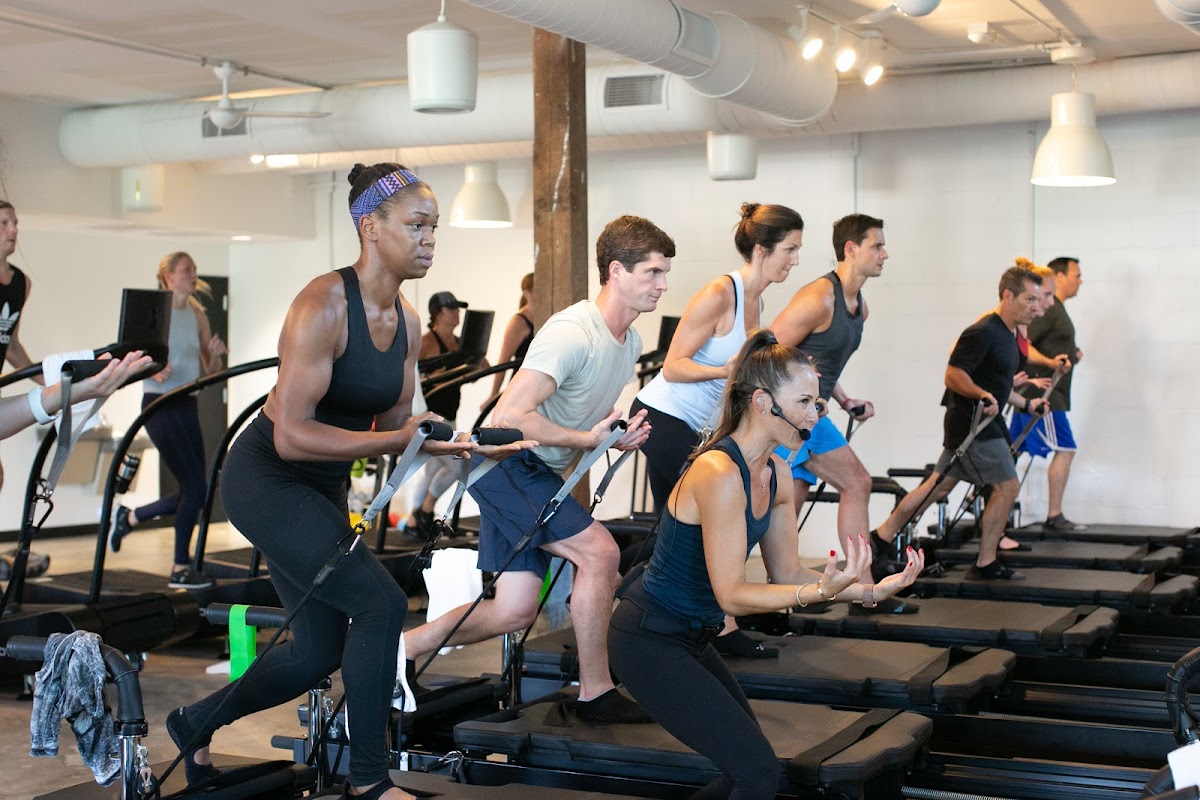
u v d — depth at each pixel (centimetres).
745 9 659
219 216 1016
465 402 1046
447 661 577
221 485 296
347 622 306
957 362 580
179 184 981
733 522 279
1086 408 844
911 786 357
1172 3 494
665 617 291
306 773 336
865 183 898
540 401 357
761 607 272
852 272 474
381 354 293
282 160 966
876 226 471
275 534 285
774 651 429
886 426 898
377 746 287
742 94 626
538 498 363
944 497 652
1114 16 663
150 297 357
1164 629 558
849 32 692
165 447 636
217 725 302
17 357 593
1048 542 736
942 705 393
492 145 915
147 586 595
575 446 350
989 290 866
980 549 604
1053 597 568
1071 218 844
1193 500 818
